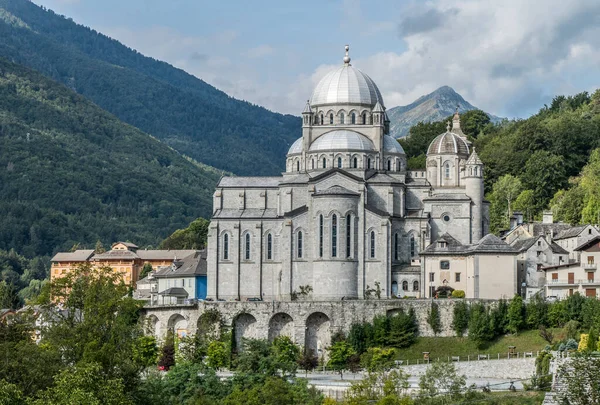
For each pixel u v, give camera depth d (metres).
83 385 154.62
